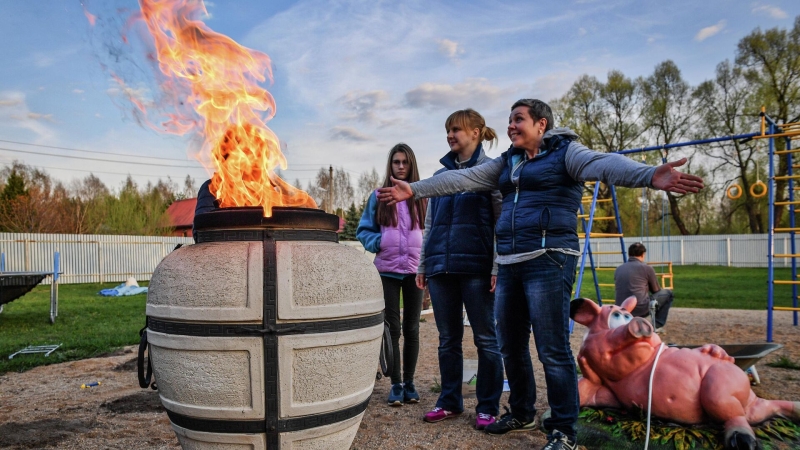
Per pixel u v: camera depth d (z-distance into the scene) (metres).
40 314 9.55
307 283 2.05
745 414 2.85
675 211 30.88
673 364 3.02
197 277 2.03
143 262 21.77
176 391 2.08
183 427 2.12
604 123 30.52
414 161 4.02
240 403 2.02
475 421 3.40
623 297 6.58
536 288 2.76
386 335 2.52
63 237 19.86
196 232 2.36
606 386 3.31
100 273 20.66
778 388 4.12
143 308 10.60
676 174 2.18
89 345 6.27
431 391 4.24
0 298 7.95
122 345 6.46
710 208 32.84
